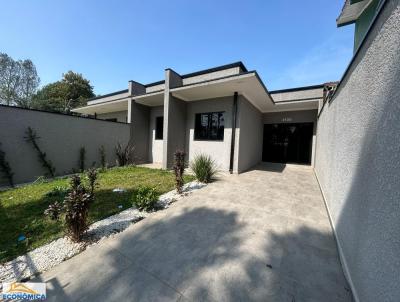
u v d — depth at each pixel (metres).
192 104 7.88
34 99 23.12
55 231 2.34
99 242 2.14
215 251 1.97
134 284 1.51
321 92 7.72
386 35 1.18
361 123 1.62
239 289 1.47
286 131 9.57
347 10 3.93
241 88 6.06
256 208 3.21
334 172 2.78
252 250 1.99
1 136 4.71
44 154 5.51
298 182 5.24
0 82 23.64
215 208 3.20
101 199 3.55
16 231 2.35
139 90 9.12
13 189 4.27
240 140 6.67
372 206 1.21
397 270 0.82
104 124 7.36
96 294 1.41
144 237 2.26
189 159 7.90
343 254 1.80
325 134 4.35
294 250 2.00
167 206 3.29
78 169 6.49
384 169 1.07
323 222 2.68
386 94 1.13
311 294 1.42
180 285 1.50
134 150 8.58
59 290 1.45
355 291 1.36
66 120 6.16
